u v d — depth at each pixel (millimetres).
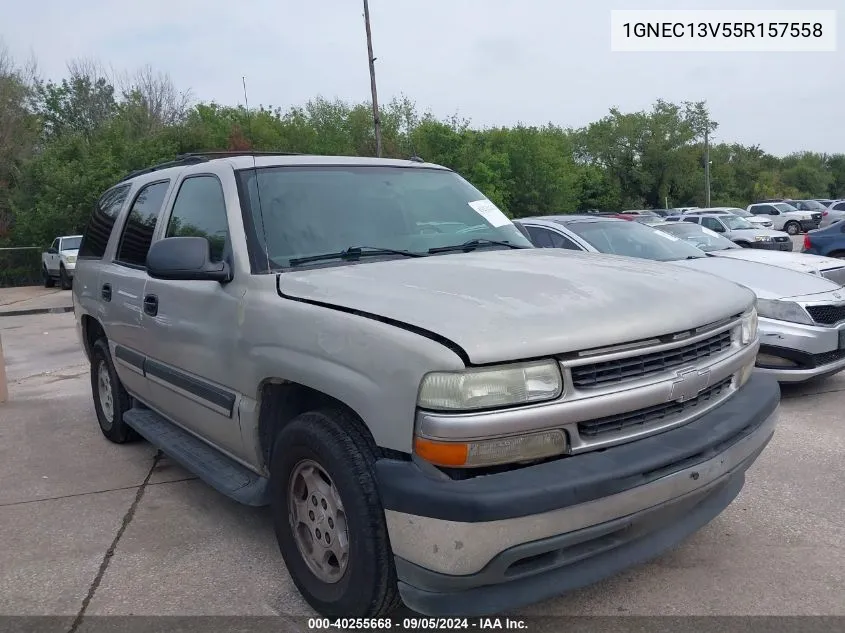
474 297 2705
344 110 48469
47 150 34969
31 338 12688
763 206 40531
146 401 4848
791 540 3600
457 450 2352
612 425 2617
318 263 3365
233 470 3703
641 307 2754
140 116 42562
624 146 65375
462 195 4246
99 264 5340
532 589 2486
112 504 4430
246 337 3250
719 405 3053
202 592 3326
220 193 3752
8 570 3607
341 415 2824
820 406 5832
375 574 2625
